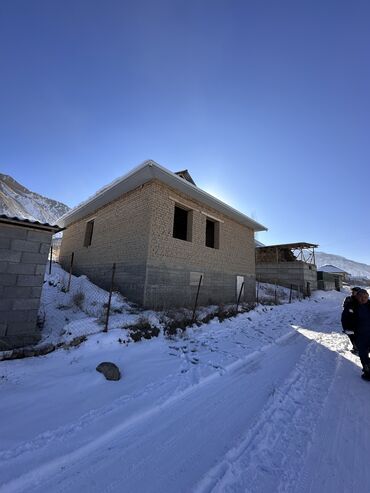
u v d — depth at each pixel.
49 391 3.47
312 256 26.86
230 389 3.91
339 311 14.59
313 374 4.61
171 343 5.88
